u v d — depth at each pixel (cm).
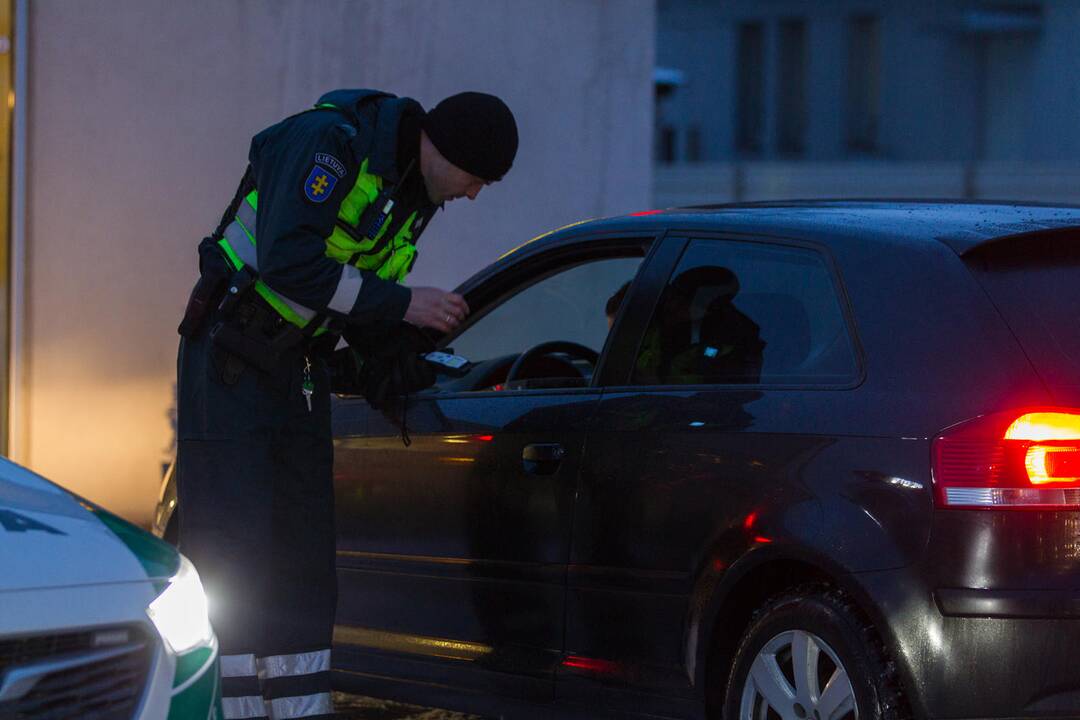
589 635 692
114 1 1271
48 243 1252
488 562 736
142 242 1289
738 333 668
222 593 706
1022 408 566
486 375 796
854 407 605
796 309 651
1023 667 557
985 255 614
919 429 581
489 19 1469
